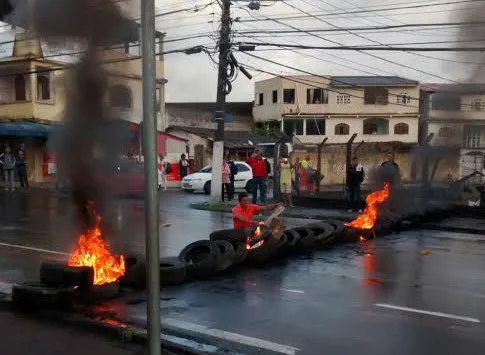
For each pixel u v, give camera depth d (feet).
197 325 17.44
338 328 17.17
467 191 56.08
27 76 79.00
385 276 24.98
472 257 29.99
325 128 146.00
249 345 15.57
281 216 50.29
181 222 45.16
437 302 20.36
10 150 79.30
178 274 23.03
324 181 70.74
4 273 25.17
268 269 26.50
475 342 15.94
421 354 14.92
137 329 16.51
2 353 14.99
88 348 15.42
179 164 94.68
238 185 78.69
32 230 38.09
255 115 158.10
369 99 145.69
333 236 33.81
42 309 18.86
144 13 9.51
